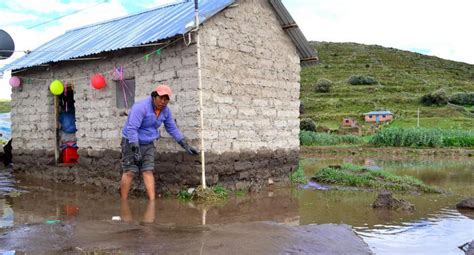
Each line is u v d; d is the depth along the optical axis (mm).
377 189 10609
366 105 56344
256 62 10797
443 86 68938
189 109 9367
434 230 6574
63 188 10906
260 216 7555
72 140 13117
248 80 10555
